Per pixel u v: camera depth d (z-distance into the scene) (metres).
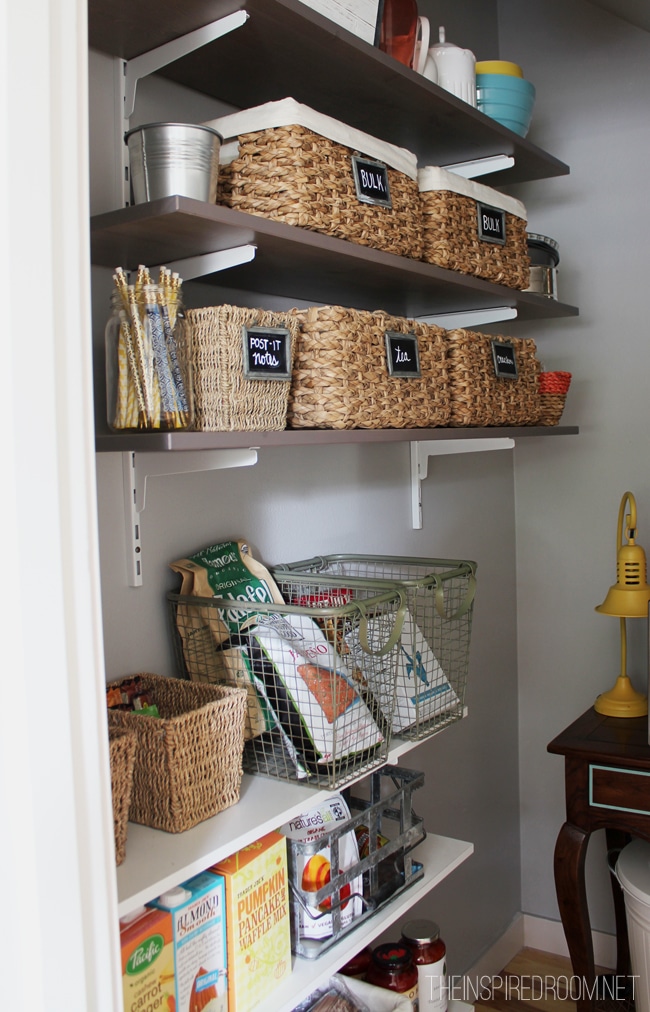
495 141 1.83
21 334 0.71
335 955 1.34
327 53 1.35
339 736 1.32
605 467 2.60
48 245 0.72
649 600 2.20
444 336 1.65
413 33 1.60
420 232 1.54
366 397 1.37
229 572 1.46
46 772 0.74
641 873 2.05
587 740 2.09
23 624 0.72
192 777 1.16
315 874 1.35
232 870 1.18
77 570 0.76
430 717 1.58
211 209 1.08
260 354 1.19
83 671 0.77
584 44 2.53
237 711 1.23
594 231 2.56
